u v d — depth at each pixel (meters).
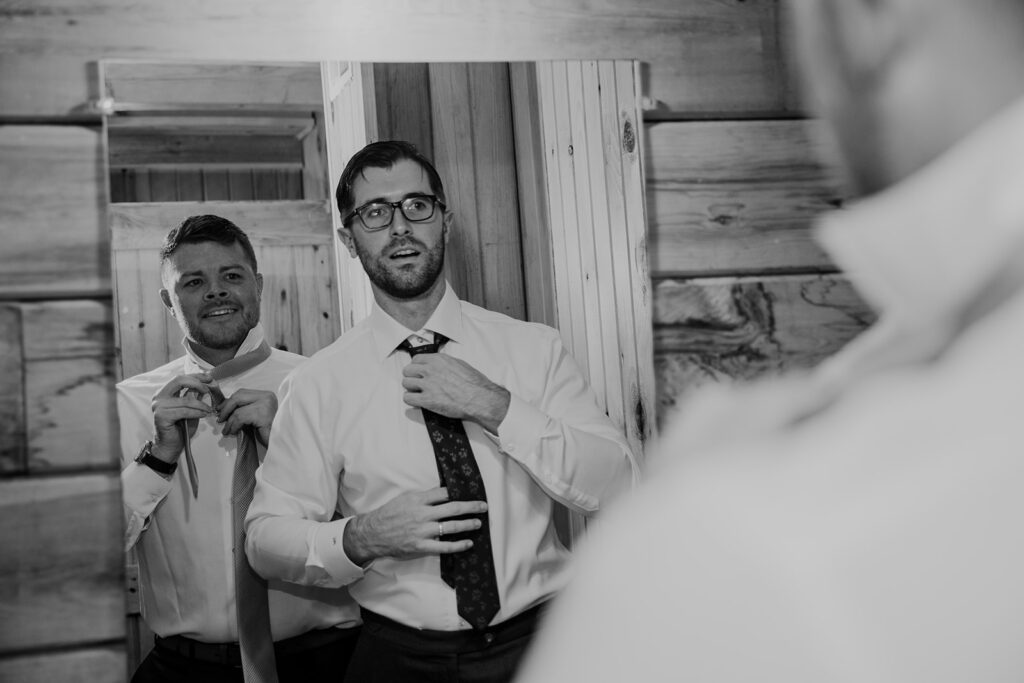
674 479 0.25
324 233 1.17
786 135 1.32
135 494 1.13
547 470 1.19
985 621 0.21
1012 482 0.21
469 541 1.17
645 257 1.27
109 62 1.14
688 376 1.28
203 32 1.16
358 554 1.15
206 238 1.14
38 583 1.11
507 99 1.22
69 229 1.13
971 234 0.23
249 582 1.14
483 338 1.20
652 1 1.28
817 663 0.21
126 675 1.12
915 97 0.25
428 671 1.16
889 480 0.22
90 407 1.13
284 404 1.15
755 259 1.31
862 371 0.25
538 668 0.24
